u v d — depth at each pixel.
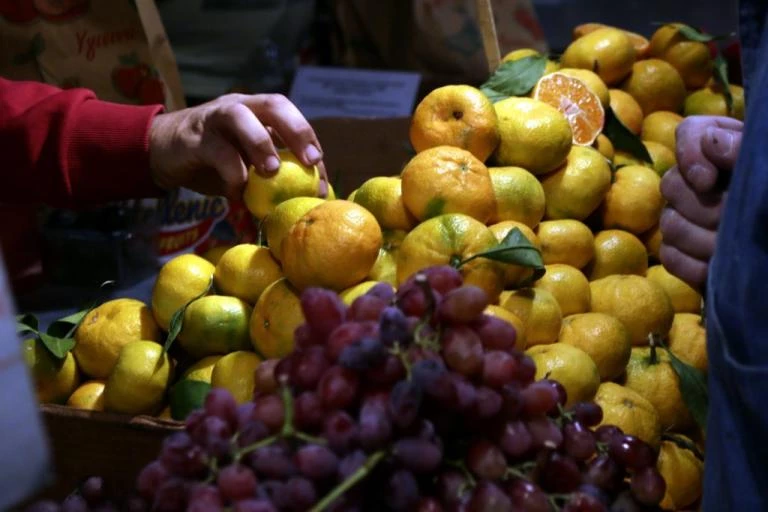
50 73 1.65
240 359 1.07
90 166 1.31
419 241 1.05
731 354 0.71
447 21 2.42
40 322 1.62
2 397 0.49
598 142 1.46
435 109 1.24
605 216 1.37
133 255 1.80
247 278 1.14
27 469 0.50
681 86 1.69
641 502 0.83
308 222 1.05
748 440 0.72
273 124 1.26
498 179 1.19
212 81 2.20
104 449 1.02
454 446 0.78
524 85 1.48
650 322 1.19
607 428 0.88
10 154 1.33
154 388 1.08
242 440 0.72
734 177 0.72
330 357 0.74
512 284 1.13
